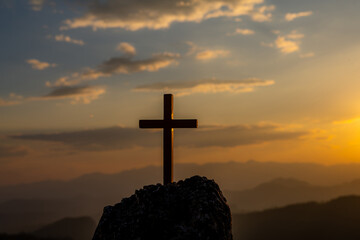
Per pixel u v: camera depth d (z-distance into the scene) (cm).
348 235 11456
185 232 1255
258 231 12825
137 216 1355
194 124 1620
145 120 1650
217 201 1361
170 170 1636
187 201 1349
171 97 1641
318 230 11900
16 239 9512
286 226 12775
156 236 1279
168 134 1636
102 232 1365
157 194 1406
